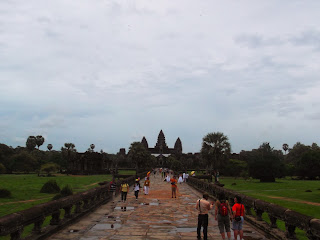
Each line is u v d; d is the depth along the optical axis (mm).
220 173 82812
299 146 114188
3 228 6543
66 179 66375
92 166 100312
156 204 18953
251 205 11812
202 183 27484
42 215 8992
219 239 9664
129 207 17453
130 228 11180
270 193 36656
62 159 133250
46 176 82375
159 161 184000
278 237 8758
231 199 14875
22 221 7602
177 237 9781
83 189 42281
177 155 183000
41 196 31594
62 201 10906
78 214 12883
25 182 53938
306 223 7129
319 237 6449
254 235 10047
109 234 10094
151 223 12258
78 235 9898
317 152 74250
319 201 27578
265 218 17938
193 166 143625
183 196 24484
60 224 10586
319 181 67125
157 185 39156
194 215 14438
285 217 8477
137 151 103812
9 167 99250
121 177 57250
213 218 13750
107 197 20359
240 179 75438
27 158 100312
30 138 156375
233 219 8867
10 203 25719
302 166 74625
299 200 28672
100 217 13734
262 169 64500
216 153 58375
